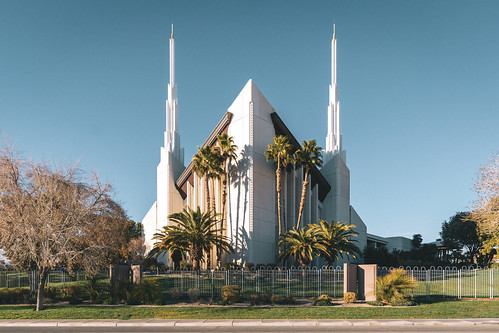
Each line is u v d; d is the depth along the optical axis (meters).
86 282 33.12
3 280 35.72
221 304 27.88
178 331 19.45
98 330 19.92
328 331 19.09
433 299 29.44
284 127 61.97
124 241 37.97
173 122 75.00
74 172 30.70
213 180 57.75
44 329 20.28
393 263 67.06
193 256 43.41
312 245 43.09
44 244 25.98
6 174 29.64
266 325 20.59
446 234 85.25
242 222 55.31
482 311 24.36
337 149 77.62
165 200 69.75
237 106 59.34
